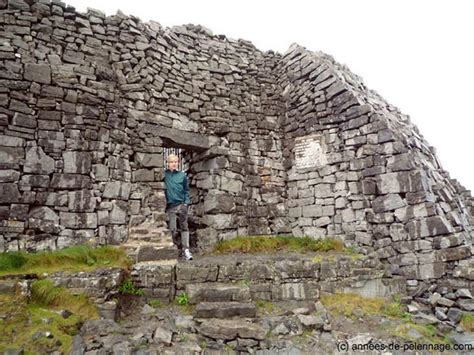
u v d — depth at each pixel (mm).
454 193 7910
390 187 6582
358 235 6906
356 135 7250
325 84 7949
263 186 8328
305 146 8234
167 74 7457
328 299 5551
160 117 7102
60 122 5734
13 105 5359
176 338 4090
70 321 3932
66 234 5496
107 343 3748
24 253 4840
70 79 5938
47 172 5480
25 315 3803
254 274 5488
